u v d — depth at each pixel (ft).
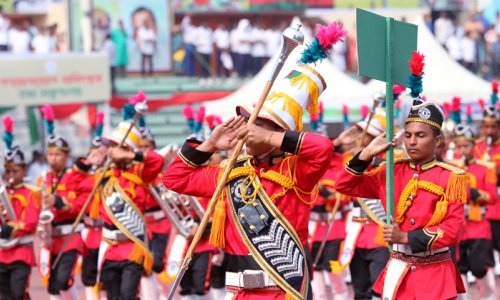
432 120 56.70
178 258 93.45
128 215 84.79
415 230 55.77
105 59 177.27
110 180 85.66
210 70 237.86
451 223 55.67
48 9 233.14
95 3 229.04
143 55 233.96
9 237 86.94
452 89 144.56
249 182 52.34
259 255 51.42
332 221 91.15
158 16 235.40
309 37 240.12
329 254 96.43
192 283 93.61
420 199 56.65
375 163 69.00
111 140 84.64
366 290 87.10
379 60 56.59
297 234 52.06
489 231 99.19
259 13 243.40
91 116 186.91
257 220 51.62
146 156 84.53
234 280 52.65
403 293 57.47
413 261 57.11
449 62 147.02
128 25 233.35
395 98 79.25
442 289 56.85
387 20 57.06
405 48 58.08
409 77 56.65
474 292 105.91
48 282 90.89
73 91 176.14
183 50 237.04
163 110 229.86
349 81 143.74
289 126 51.88
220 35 237.86
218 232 52.85
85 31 207.62
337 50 234.99
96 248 97.91
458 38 245.45
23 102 174.09
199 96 189.47
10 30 228.84
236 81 237.25
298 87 52.26
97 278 97.04
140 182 85.35
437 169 56.80
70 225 91.45
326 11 246.88
